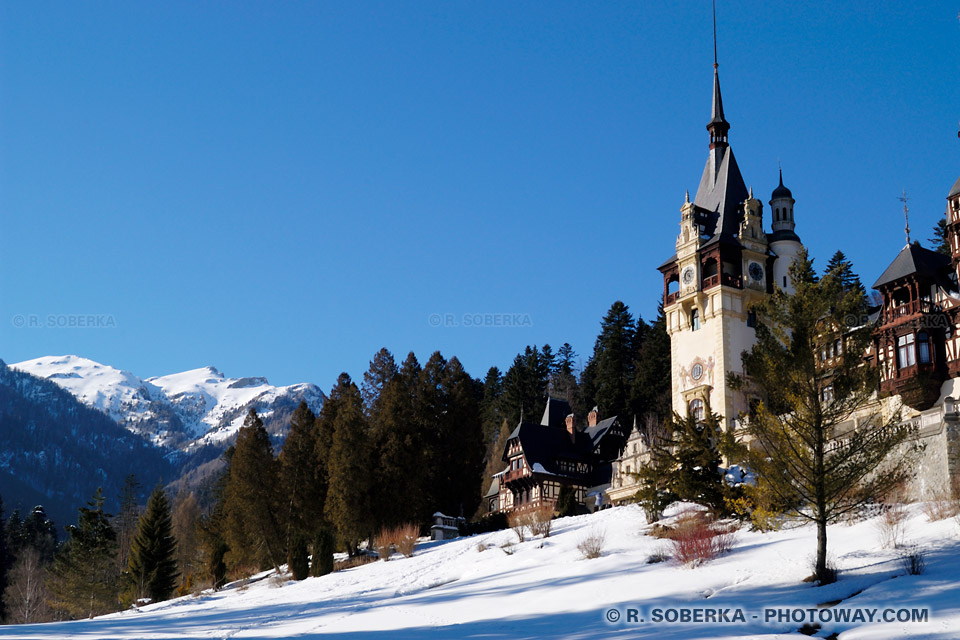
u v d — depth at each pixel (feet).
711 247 233.76
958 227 166.61
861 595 85.25
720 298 227.40
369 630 99.25
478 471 262.26
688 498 139.64
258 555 231.71
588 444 308.40
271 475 238.27
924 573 88.99
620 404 340.59
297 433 255.29
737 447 104.06
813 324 100.94
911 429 100.68
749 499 121.60
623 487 252.21
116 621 130.82
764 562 105.19
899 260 174.19
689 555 112.47
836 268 103.86
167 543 261.85
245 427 239.30
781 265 238.68
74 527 287.28
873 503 117.80
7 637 97.66
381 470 229.04
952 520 106.01
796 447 99.04
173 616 136.77
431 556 173.88
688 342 235.61
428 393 261.03
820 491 96.07
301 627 106.32
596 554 130.21
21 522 465.88
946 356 164.14
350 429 224.53
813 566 98.43
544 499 288.51
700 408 225.97
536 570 129.80
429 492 245.04
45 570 320.50
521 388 388.78
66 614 303.27
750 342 228.84
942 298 167.43
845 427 150.10
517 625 93.71
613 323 371.15
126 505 407.85
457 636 89.40
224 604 158.81
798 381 99.55
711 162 256.32
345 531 216.33
